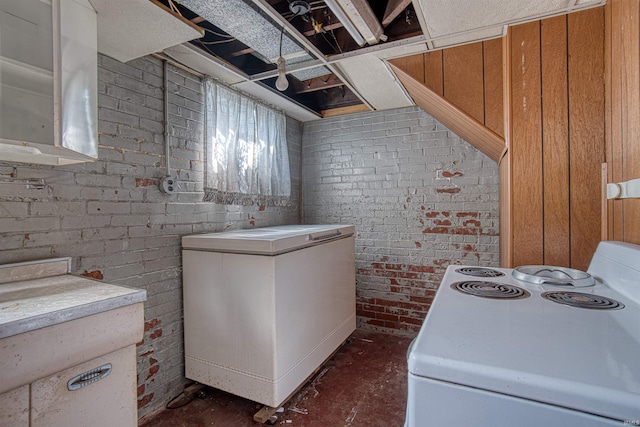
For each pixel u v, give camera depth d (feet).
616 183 4.32
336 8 5.04
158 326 6.48
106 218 5.64
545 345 2.20
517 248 5.20
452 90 6.08
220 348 6.43
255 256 6.02
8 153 4.12
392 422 6.07
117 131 5.83
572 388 1.74
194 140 7.37
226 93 8.04
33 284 4.22
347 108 10.82
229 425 5.99
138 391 6.09
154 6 4.33
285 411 6.40
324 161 11.39
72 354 3.21
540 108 5.09
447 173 9.59
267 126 9.62
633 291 3.19
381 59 6.70
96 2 4.22
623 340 2.26
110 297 3.60
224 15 5.35
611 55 4.49
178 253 6.93
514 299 3.22
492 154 7.59
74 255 5.19
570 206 4.89
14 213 4.55
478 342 2.25
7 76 3.54
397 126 10.25
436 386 2.03
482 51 5.89
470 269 4.88
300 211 11.69
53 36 3.79
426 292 9.87
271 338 5.90
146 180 6.31
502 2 4.77
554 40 5.03
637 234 3.75
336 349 8.37
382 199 10.46
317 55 6.63
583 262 4.82
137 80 6.18
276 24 5.58
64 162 4.87
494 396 1.90
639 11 3.74
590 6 4.79
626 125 4.06
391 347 9.27
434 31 5.58
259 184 9.32
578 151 4.87
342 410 6.43
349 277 9.15
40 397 3.00
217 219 8.00
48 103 3.80
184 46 6.15
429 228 9.82
